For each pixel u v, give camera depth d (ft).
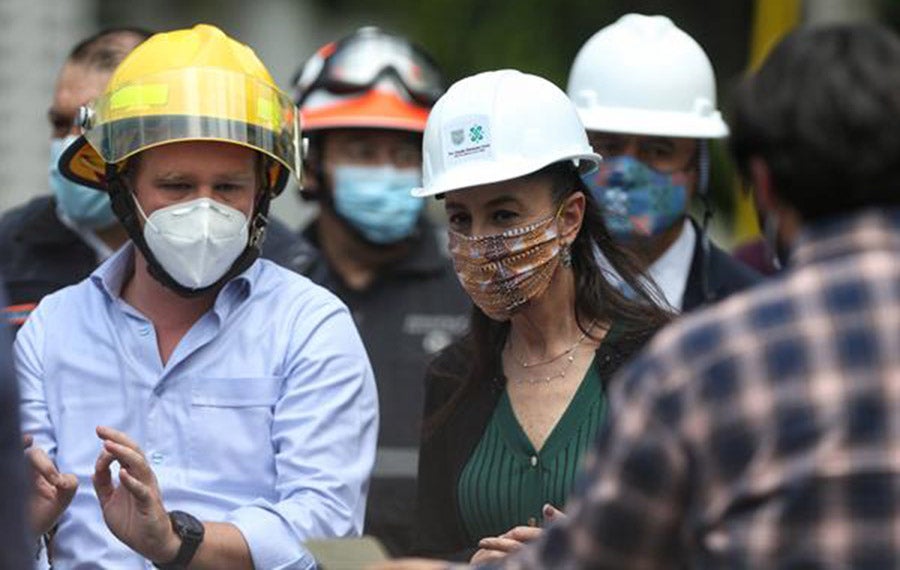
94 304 27.02
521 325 27.09
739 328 18.26
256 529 25.12
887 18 69.97
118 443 24.02
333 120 39.88
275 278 27.04
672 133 35.29
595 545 18.66
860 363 17.92
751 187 19.70
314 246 41.01
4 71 82.17
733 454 18.06
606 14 78.28
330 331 26.63
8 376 19.62
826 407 17.83
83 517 26.37
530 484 26.55
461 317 39.78
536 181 26.61
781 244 19.54
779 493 17.85
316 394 26.21
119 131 26.04
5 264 33.78
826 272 18.30
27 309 32.07
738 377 18.11
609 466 18.56
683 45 36.73
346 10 107.45
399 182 39.99
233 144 26.14
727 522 18.12
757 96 18.90
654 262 35.14
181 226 25.84
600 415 26.37
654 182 35.14
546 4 77.36
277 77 108.17
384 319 39.60
